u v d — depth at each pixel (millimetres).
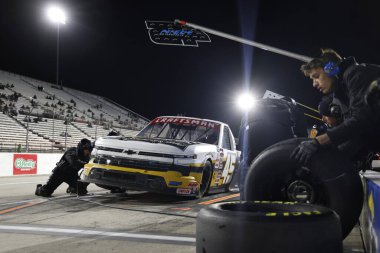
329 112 3277
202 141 7242
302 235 1710
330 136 2395
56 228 4016
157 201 6062
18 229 3953
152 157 5812
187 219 4578
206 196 6914
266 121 4047
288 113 4051
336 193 2426
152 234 3781
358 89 2391
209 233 1852
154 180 5727
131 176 5805
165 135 7430
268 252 1701
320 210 1923
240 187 4180
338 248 1849
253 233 1726
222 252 1788
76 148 6590
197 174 6023
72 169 6625
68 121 25375
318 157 2475
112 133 7273
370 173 3453
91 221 4395
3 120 21047
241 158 4219
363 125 2334
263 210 2137
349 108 2527
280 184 2717
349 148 2689
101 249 3197
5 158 15500
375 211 2055
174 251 3164
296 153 2525
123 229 3998
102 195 6703
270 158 2662
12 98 25094
